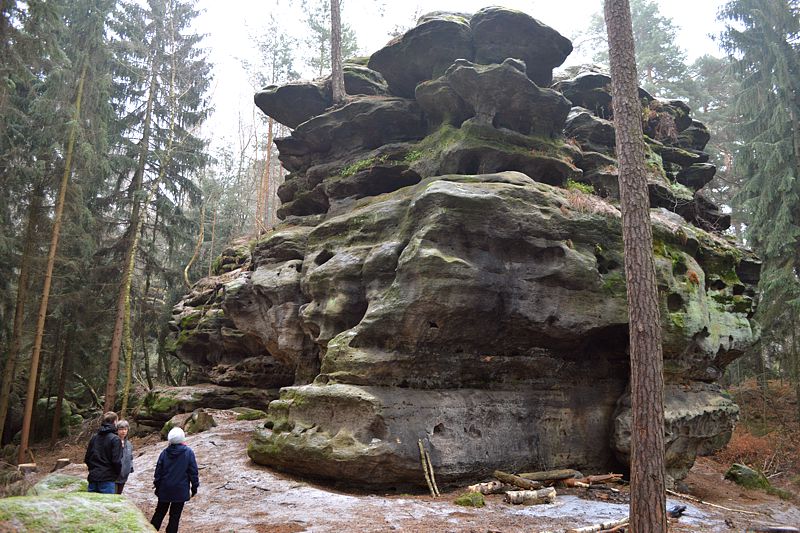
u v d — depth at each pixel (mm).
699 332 13859
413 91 16594
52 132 20531
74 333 24672
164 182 28359
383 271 12883
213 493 10766
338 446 11117
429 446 11352
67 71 20984
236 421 17734
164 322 29953
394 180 15820
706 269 15609
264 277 17125
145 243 28219
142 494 10938
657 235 13930
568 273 12508
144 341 28469
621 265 13172
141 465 13609
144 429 20469
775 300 22125
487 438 12156
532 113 14719
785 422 23484
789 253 22016
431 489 10891
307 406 12273
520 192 12547
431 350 12203
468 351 12586
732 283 16078
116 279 26062
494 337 12594
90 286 25281
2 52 17688
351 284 13773
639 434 7766
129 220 25891
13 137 22094
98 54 22453
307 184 18375
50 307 23359
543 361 13312
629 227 8453
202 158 29078
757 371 27938
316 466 11430
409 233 12844
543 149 14664
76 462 20359
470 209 12117
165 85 29375
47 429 27438
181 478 7332
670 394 13719
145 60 28484
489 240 12281
